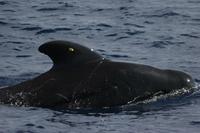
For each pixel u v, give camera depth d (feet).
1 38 191.42
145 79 129.90
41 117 119.96
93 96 126.82
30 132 112.16
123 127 114.21
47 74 130.11
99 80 128.06
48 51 129.90
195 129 113.60
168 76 132.67
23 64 165.17
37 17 217.97
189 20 213.87
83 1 246.47
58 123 116.47
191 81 134.82
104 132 111.75
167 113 122.21
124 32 198.59
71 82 127.95
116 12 225.97
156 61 167.94
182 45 184.34
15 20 212.64
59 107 126.11
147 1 245.86
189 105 126.41
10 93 129.08
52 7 234.17
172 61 167.43
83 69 129.08
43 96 127.44
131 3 241.76
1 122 116.98
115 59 170.50
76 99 126.62
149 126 114.83
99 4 240.53
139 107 125.70
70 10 229.86
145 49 180.75
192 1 246.06
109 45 185.16
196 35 194.80
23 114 121.70
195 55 173.78
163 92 130.31
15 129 113.39
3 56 173.37
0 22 209.56
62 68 129.80
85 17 218.59
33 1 244.83
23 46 183.52
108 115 121.39
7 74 153.58
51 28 202.59
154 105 126.62
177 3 241.55
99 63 130.31
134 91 128.26
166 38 191.31
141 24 208.74
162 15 220.43
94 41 189.88
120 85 128.06
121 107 125.80
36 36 194.90
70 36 195.31
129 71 129.90
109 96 126.93
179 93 131.34
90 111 123.95
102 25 207.10
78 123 116.47
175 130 113.09
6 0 243.60
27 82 130.41
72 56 129.80
